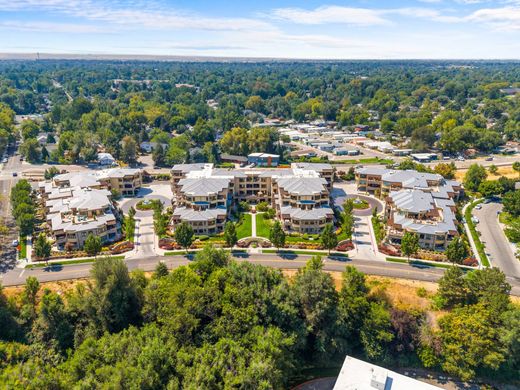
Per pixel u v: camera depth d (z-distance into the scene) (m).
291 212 159.25
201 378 77.38
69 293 113.88
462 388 96.56
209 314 98.19
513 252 140.00
